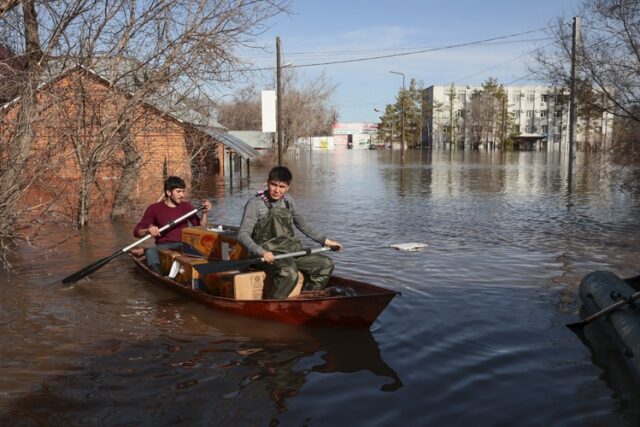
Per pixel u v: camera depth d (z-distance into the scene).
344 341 5.08
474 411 3.81
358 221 12.48
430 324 5.55
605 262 8.25
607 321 5.22
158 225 7.56
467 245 9.58
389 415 3.75
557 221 12.33
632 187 16.77
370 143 112.81
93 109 9.91
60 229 10.93
